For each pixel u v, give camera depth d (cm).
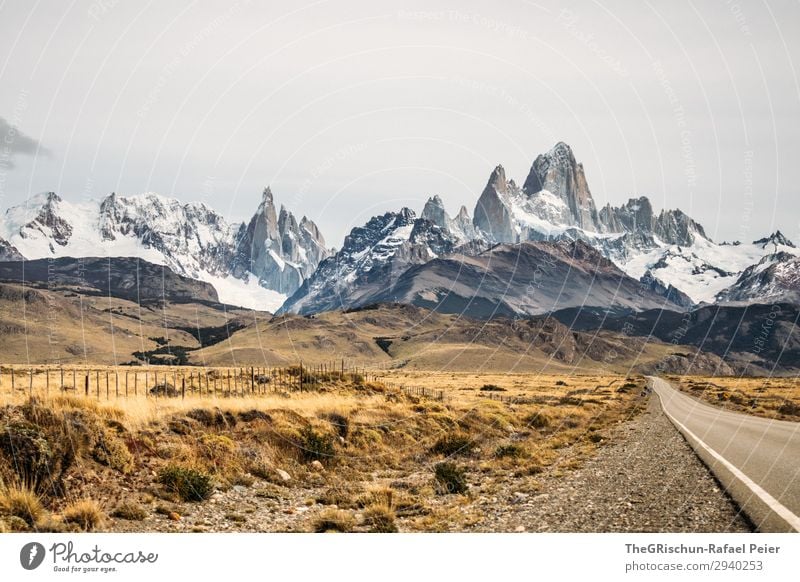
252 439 2723
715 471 2044
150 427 2472
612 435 3788
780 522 1331
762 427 3900
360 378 6938
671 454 2642
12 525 1520
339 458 2862
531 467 2508
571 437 3806
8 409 1977
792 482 1781
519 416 4884
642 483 1955
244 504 2028
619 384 14600
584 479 2156
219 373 8688
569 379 19212
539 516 1630
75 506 1655
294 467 2620
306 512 1966
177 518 1769
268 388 5828
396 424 3772
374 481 2559
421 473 2730
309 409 3641
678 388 13912
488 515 1730
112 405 2477
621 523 1457
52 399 2192
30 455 1742
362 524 1747
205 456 2383
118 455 2039
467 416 4272
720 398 8675
